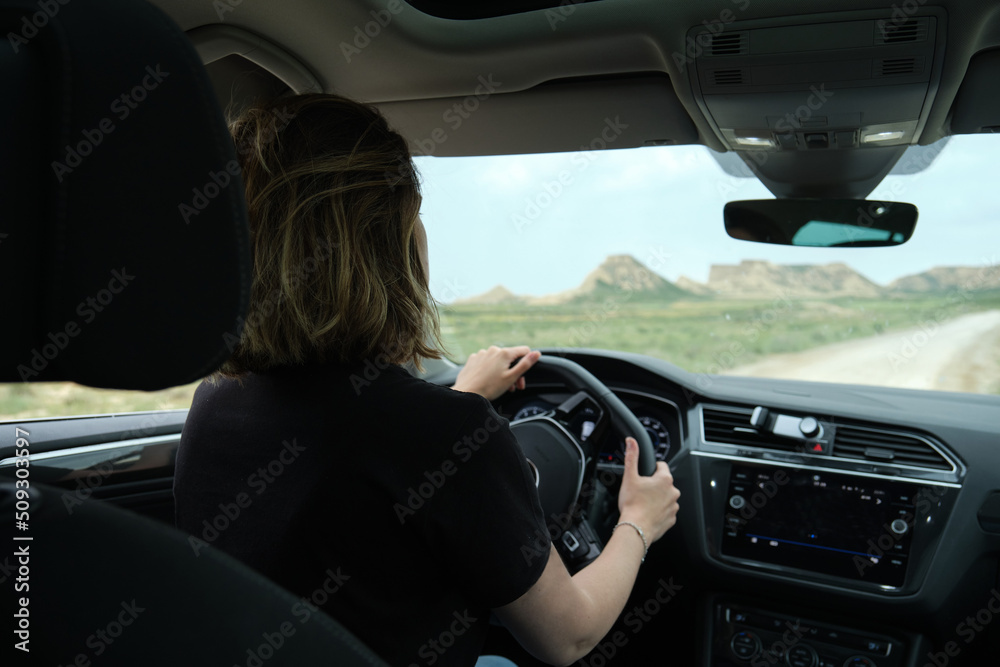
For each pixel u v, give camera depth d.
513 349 1.54
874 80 1.54
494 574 0.79
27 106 0.48
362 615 0.80
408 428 0.79
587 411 1.84
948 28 1.38
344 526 0.79
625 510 1.28
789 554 1.87
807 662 1.86
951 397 2.03
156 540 0.55
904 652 1.79
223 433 0.87
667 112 1.88
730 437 2.00
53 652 0.49
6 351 0.49
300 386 0.84
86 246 0.50
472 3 1.61
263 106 0.87
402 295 0.88
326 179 0.82
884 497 1.81
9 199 0.47
